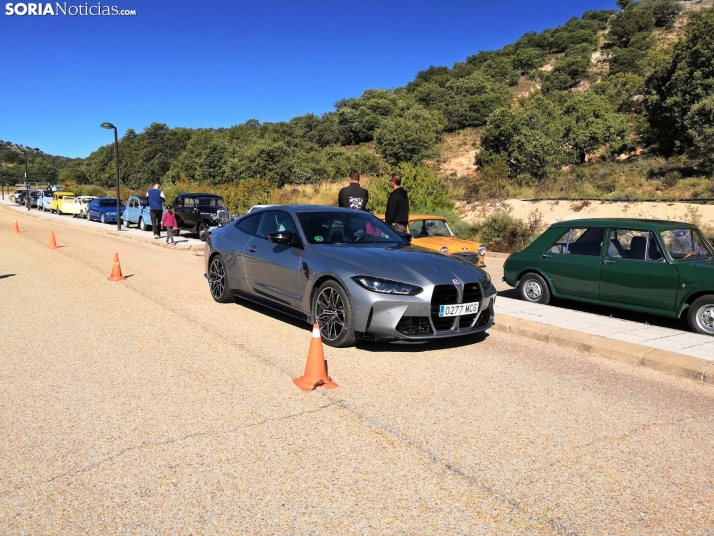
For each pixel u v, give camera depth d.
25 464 3.26
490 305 6.05
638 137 39.91
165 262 13.16
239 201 30.00
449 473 3.21
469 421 3.97
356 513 2.79
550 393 4.60
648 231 7.31
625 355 5.57
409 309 5.30
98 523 2.69
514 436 3.74
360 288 5.44
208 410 4.10
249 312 7.57
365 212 7.46
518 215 23.05
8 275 10.58
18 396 4.34
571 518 2.78
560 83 77.94
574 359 5.65
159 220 19.86
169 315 7.30
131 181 72.00
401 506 2.86
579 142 38.84
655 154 33.47
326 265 5.91
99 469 3.21
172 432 3.71
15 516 2.74
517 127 39.06
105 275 10.79
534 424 3.95
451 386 4.71
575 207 22.34
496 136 40.66
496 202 25.06
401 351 5.76
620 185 24.83
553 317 7.21
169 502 2.87
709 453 3.56
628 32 92.81
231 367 5.12
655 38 88.75
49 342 5.91
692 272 6.73
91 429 3.75
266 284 6.92
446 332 5.49
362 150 53.09
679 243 7.27
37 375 4.84
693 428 3.95
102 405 4.17
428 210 19.55
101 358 5.36
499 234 18.50
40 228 25.56
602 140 38.88
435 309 5.41
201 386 4.61
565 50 100.50
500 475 3.20
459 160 52.00
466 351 5.84
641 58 76.50
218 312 7.54
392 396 4.45
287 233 6.55
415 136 48.00
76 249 15.86
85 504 2.85
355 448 3.51
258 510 2.80
